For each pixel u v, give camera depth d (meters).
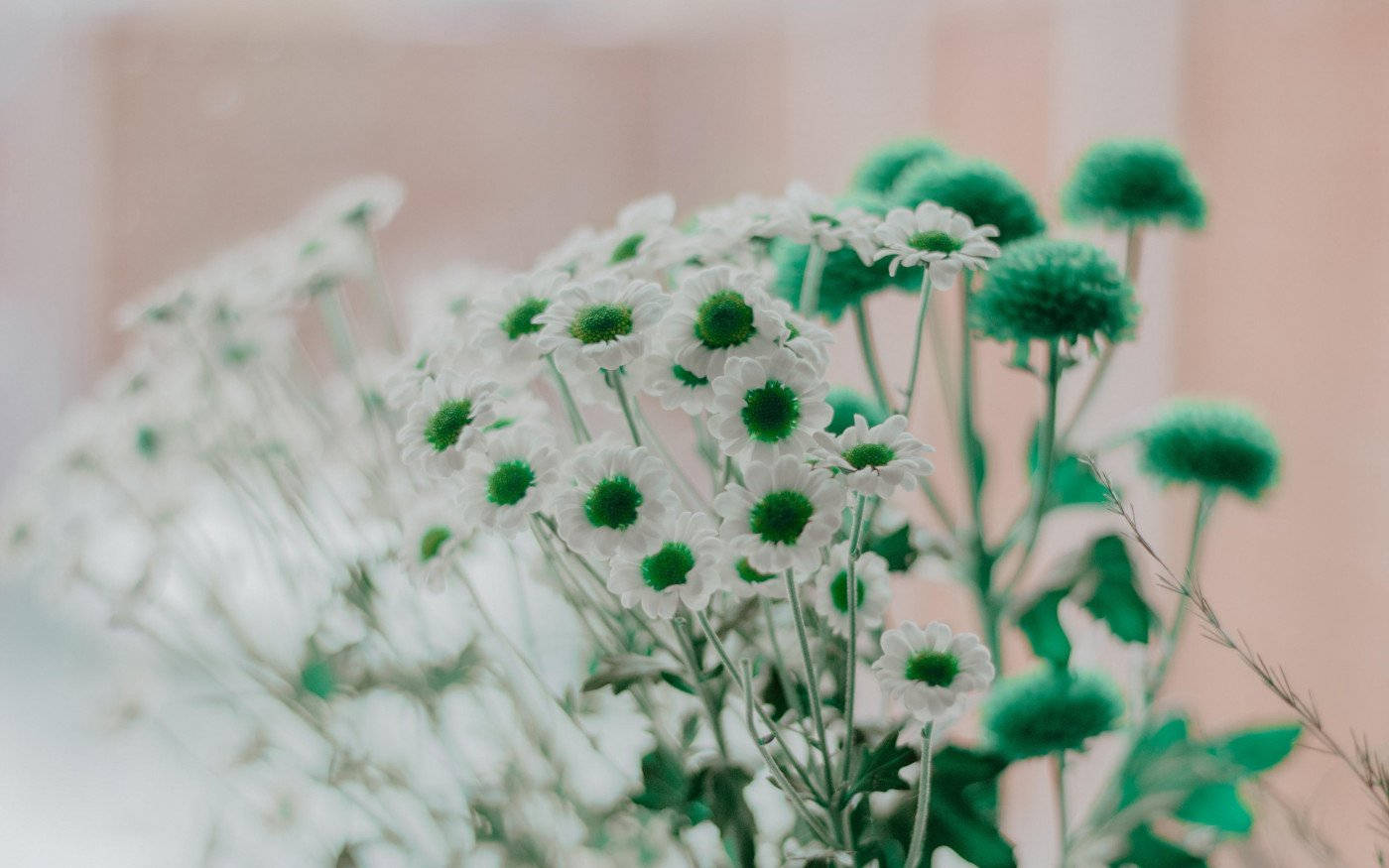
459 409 0.56
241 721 0.68
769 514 0.52
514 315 0.58
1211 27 1.24
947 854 0.66
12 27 1.62
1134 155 0.66
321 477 0.68
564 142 1.83
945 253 0.57
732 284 0.55
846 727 0.55
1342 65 1.14
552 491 0.54
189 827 0.73
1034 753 0.61
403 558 0.60
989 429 1.35
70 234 1.69
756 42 1.65
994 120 1.40
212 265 0.77
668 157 1.81
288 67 1.74
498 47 1.80
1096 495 0.65
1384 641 1.14
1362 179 1.12
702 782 0.57
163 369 0.73
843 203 0.64
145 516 0.71
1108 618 0.63
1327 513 1.18
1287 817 0.62
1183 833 0.64
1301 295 1.19
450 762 0.64
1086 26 1.29
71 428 0.75
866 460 0.53
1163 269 1.26
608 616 0.61
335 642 0.65
